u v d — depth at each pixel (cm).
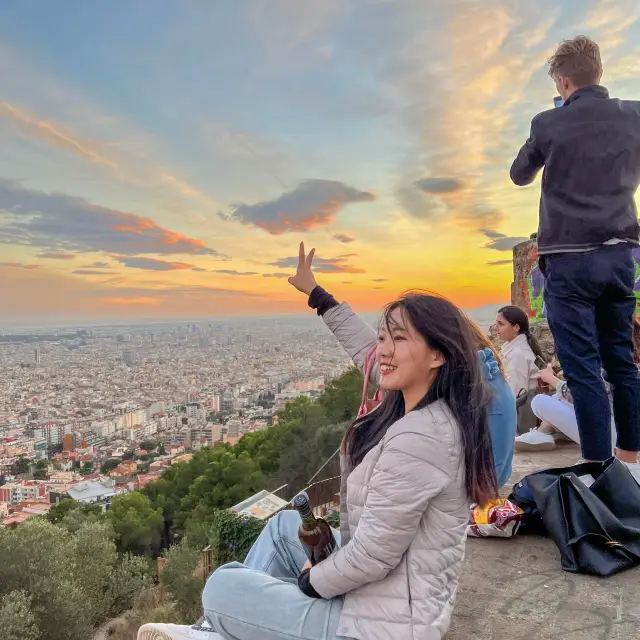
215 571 174
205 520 2661
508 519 256
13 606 1706
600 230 266
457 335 152
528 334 457
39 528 2091
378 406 174
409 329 153
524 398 440
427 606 144
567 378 276
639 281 565
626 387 284
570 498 235
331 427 2853
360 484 156
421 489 142
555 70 284
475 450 147
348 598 154
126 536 3028
